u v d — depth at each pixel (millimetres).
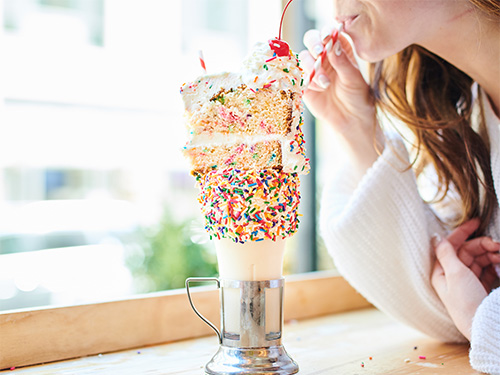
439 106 959
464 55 863
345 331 956
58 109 2232
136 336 841
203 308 912
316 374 719
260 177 665
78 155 2254
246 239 670
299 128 687
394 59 955
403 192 868
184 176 2307
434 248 870
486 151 930
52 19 2213
